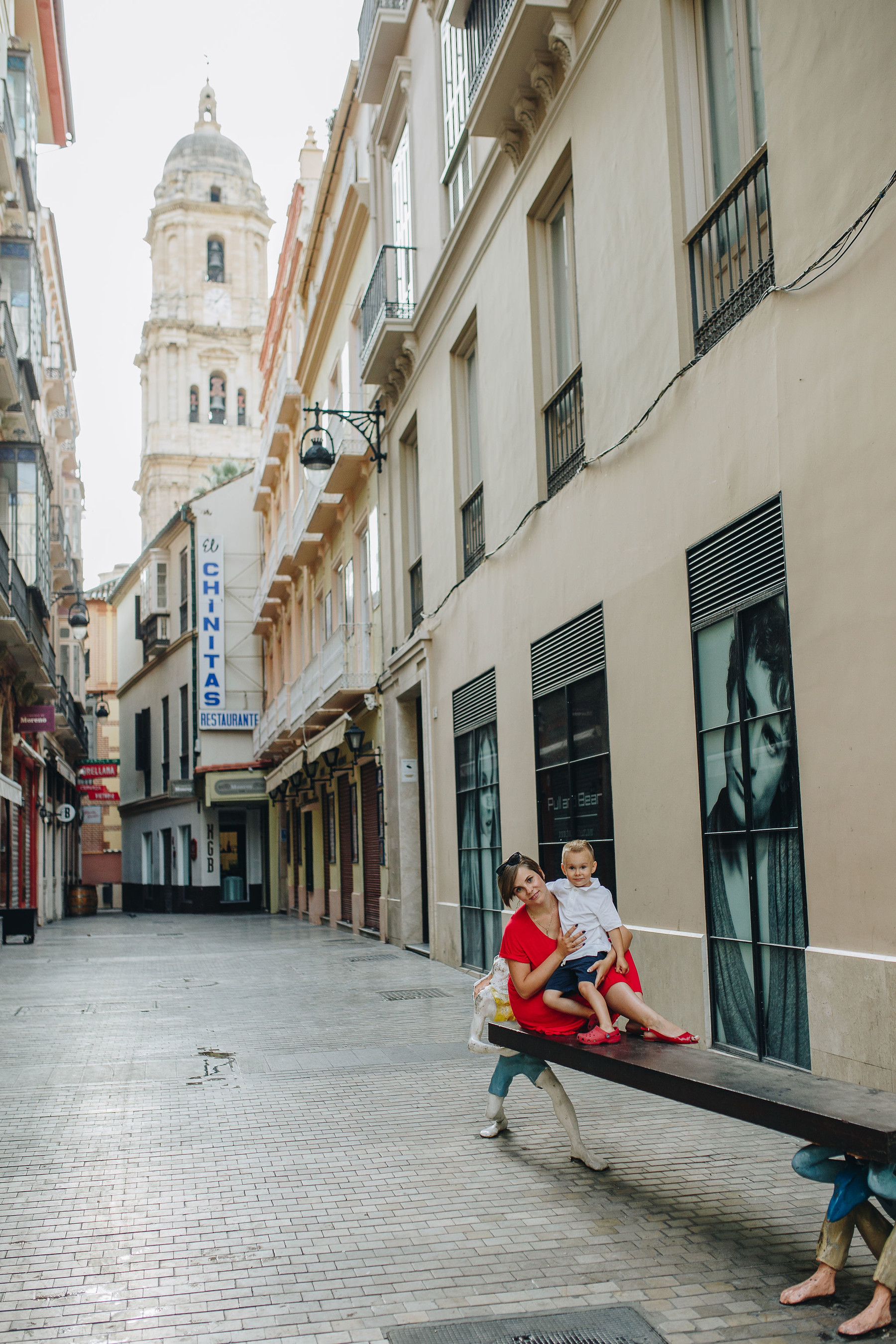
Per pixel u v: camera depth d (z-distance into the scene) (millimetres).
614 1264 4043
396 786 17172
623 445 8586
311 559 25859
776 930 6480
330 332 23312
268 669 35156
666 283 7926
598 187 9117
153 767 41812
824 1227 3717
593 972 5168
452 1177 5160
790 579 6223
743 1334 3457
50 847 33438
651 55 8094
